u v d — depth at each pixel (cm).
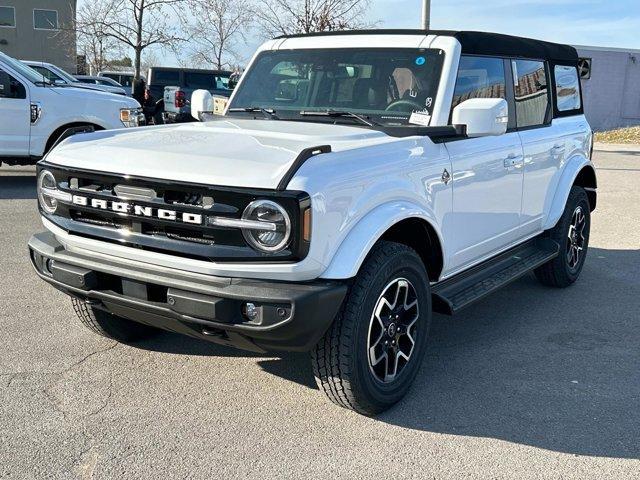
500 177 469
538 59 551
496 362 447
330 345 339
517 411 378
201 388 395
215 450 329
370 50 459
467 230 440
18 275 600
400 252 359
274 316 309
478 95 460
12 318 495
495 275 484
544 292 612
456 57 432
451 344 479
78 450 324
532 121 540
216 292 312
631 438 352
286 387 399
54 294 552
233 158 327
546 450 338
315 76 473
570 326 521
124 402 374
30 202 941
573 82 625
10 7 4434
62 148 379
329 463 321
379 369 366
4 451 321
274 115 464
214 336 334
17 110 1019
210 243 316
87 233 348
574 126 610
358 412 365
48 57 4556
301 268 309
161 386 396
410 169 373
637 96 3216
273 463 320
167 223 322
